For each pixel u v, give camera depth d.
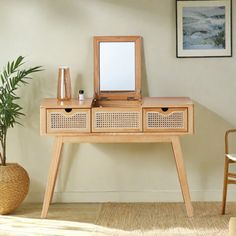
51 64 5.33
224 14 5.25
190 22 5.26
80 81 5.33
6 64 5.33
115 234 4.50
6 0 5.29
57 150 4.89
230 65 5.29
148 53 5.30
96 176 5.40
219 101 5.32
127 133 4.82
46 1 5.29
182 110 4.79
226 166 4.93
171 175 5.38
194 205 5.24
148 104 4.82
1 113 4.99
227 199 5.36
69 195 5.39
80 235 4.49
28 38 5.32
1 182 4.92
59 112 4.80
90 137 4.85
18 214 5.04
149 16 5.28
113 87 5.29
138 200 5.39
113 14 5.28
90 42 5.30
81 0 5.28
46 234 4.52
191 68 5.30
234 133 5.34
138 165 5.38
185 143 5.36
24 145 5.39
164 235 4.47
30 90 5.35
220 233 4.50
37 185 5.41
